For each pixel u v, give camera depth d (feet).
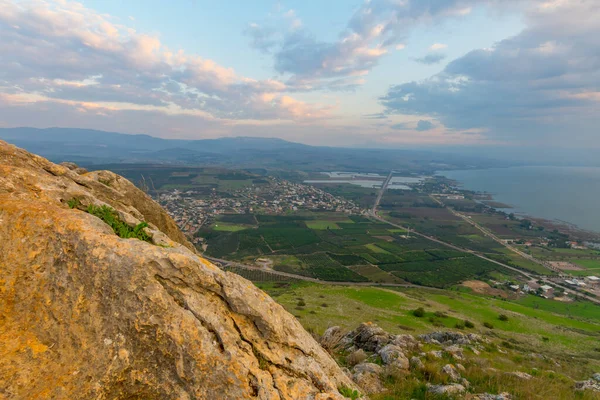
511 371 52.11
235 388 17.13
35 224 19.33
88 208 25.84
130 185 46.62
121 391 16.25
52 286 18.08
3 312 17.21
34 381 15.31
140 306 17.94
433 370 45.70
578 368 71.87
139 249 19.71
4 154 28.43
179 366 17.07
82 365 16.34
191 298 19.75
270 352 20.88
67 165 42.96
